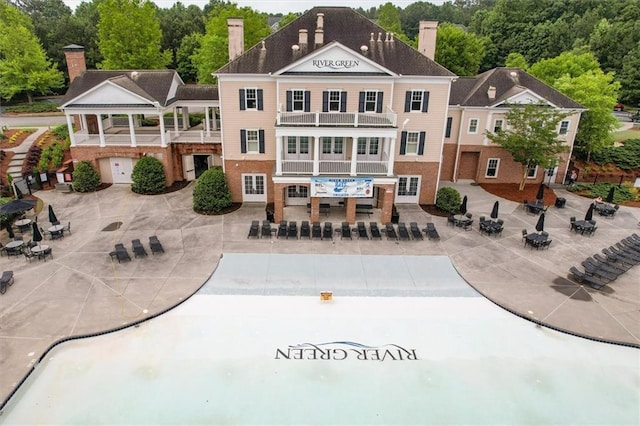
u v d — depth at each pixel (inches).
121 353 619.5
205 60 2151.8
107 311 714.2
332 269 864.9
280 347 637.9
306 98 1069.1
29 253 885.2
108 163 1304.1
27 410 522.3
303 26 1139.3
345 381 576.1
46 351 617.9
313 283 815.1
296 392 556.1
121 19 1834.4
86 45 2711.6
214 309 727.1
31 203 959.6
